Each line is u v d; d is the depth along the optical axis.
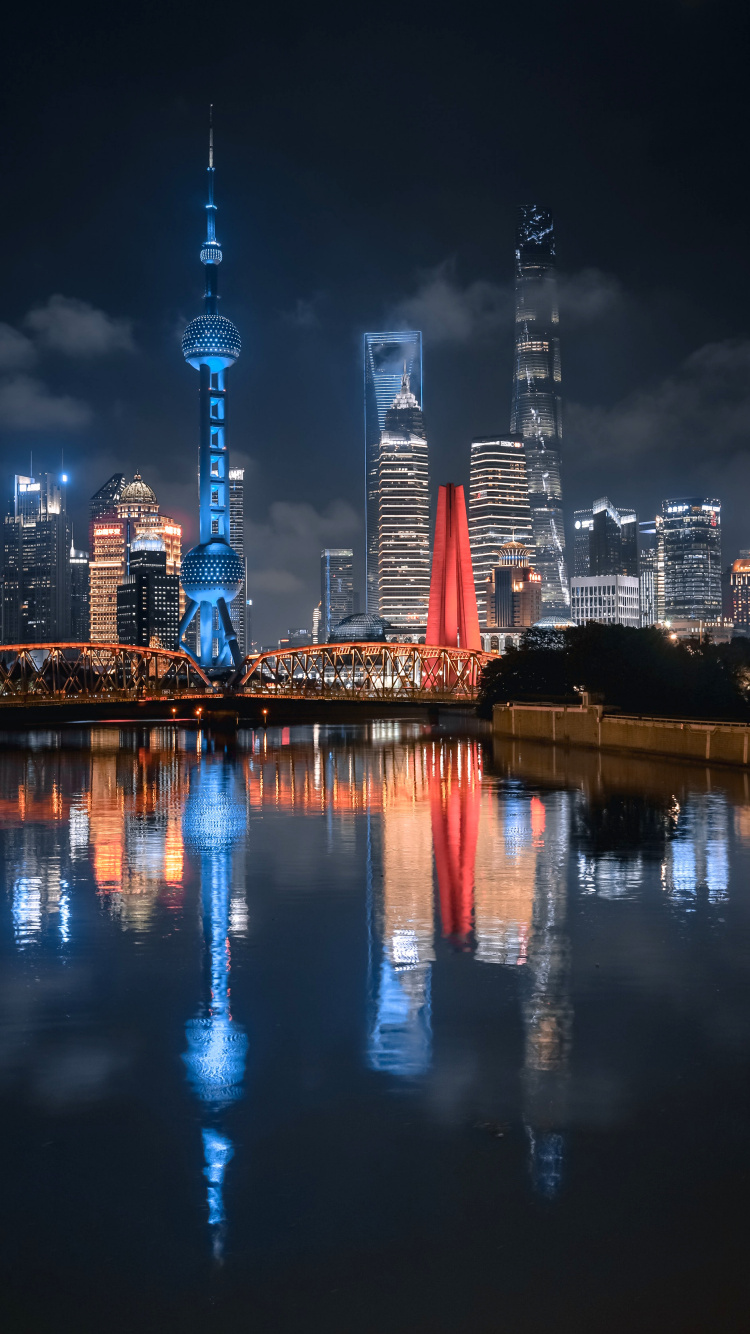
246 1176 18.30
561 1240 16.45
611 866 47.66
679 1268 15.80
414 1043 24.39
